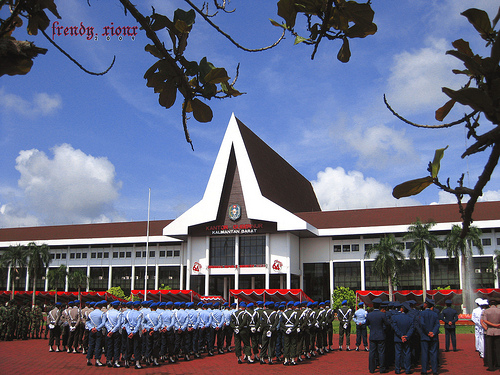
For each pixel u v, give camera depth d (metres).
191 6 2.80
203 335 22.16
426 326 14.92
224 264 70.81
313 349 21.12
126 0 2.77
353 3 2.40
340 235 72.25
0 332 29.77
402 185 2.37
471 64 2.04
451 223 67.56
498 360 15.86
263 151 81.56
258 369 17.25
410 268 62.41
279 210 68.06
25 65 2.55
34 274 74.00
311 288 73.69
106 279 84.38
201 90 2.92
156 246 83.06
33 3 2.77
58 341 23.61
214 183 72.19
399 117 2.45
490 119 2.07
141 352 18.22
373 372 16.19
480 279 65.50
